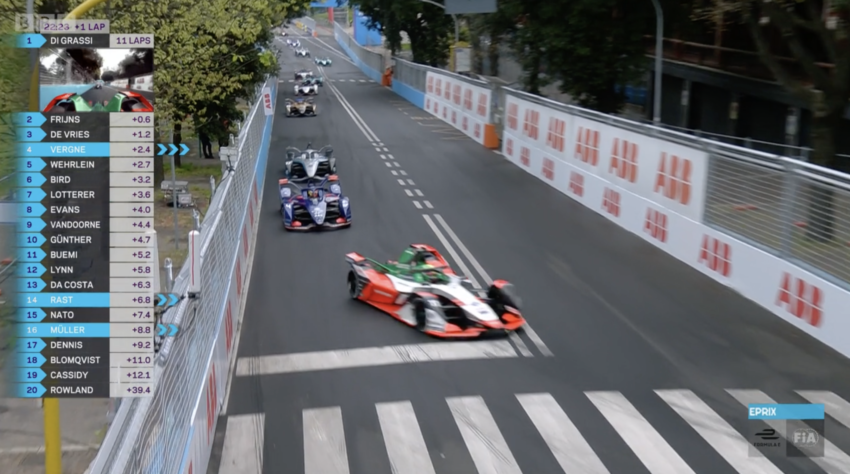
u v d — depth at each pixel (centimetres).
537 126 2734
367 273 1453
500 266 1675
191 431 796
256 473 877
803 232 1317
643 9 3206
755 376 1112
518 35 3488
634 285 1536
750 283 1445
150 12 2102
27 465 902
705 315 1362
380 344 1251
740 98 3638
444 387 1090
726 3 2212
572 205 2286
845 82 1942
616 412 1007
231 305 1277
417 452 916
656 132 1828
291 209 2033
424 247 1493
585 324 1323
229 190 1403
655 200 1836
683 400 1040
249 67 2748
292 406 1042
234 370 1162
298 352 1226
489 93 3509
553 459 895
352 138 3812
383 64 7088
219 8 2300
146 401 577
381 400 1052
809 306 1273
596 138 2194
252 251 1839
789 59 3092
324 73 8375
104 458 477
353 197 2431
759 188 1434
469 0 3247
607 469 871
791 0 2025
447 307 1300
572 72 3309
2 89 1235
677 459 890
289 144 3647
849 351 1180
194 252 846
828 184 1254
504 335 1279
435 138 3781
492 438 946
